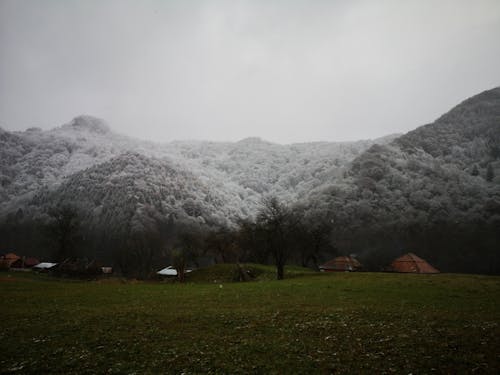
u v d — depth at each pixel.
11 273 82.50
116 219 192.38
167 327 20.86
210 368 14.34
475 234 162.38
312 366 14.45
